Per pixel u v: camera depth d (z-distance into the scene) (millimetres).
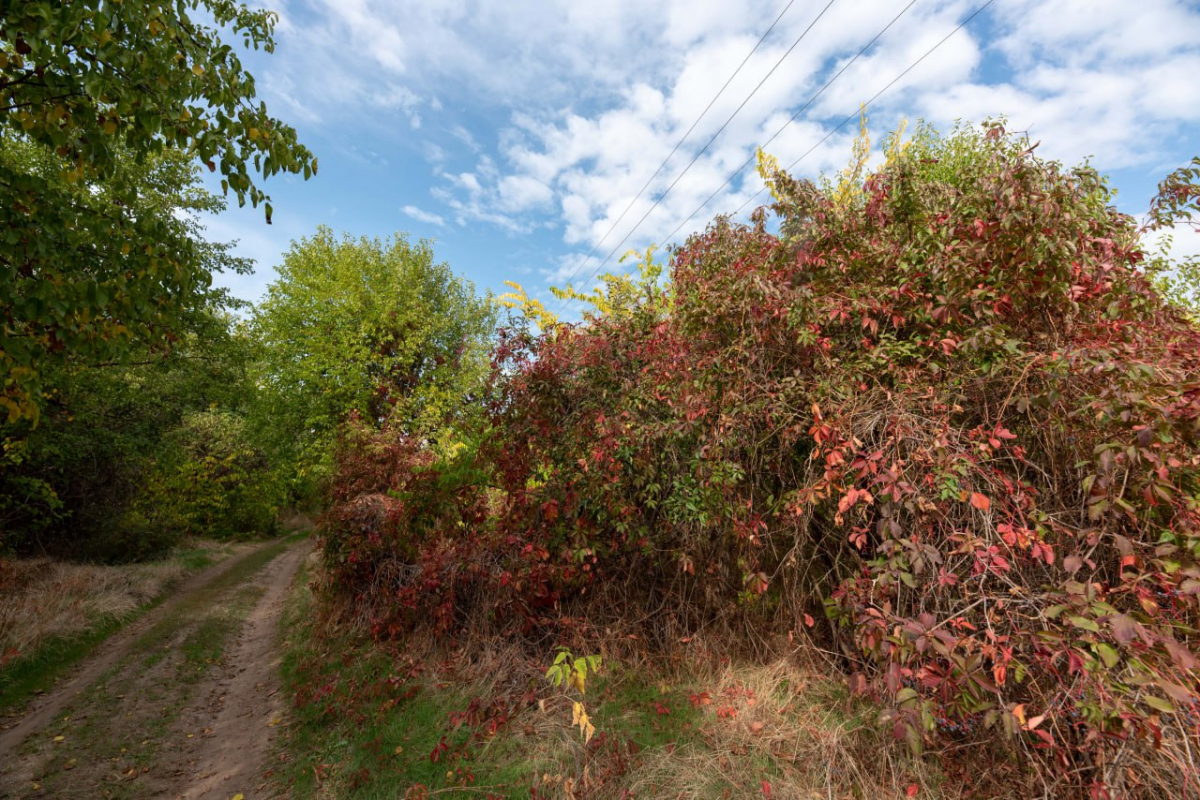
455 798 3398
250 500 23031
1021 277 3059
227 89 3812
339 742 4473
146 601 10430
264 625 9492
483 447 6082
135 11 3205
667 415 4688
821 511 3912
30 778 4309
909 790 2887
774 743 3465
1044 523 2768
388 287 21609
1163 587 2305
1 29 3006
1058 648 2359
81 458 11617
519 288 8844
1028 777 2742
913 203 3922
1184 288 4297
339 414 17375
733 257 4562
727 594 4707
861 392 3471
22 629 7254
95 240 4164
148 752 4762
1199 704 2139
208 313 12938
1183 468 2383
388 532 7133
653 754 3486
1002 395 3148
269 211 4160
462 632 5660
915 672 2537
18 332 3850
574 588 5289
